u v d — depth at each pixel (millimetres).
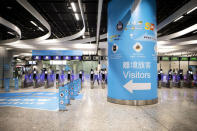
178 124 4133
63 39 16719
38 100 7812
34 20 12789
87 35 21016
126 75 6477
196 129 3787
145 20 6520
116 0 6887
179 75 15039
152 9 6754
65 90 6492
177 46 18641
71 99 7652
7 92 11102
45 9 11195
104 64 20359
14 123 4250
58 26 15711
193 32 16328
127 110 5543
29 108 6016
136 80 6395
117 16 6812
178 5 10656
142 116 4824
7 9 10398
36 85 14172
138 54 6430
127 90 6422
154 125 4059
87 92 10359
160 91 11328
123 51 6590
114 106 6160
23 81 14172
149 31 6590
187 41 15633
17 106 6406
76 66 31906
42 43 17016
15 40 14836
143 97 6395
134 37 6449
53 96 9148
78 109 5707
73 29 17203
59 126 4000
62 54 19406
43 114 5117
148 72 6520
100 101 7188
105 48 20312
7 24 9922
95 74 15875
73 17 13109
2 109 5875
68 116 4859
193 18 13070
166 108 5840
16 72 20141
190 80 14195
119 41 6707
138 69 6406
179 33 13406
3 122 4340
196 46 17594
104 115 4934
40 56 19188
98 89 12086
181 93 10164
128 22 6531
